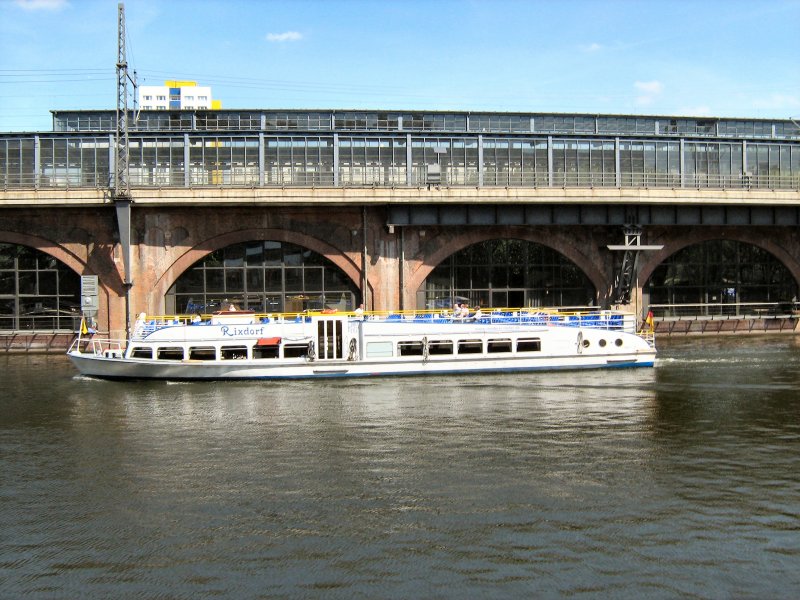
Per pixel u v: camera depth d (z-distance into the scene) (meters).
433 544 17.66
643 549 17.34
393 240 52.41
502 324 39.53
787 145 58.19
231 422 29.05
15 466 23.73
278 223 51.34
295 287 52.50
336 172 52.31
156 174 51.41
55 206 48.75
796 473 22.47
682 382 36.44
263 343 37.94
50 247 50.16
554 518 19.08
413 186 50.25
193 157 51.72
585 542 17.69
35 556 17.34
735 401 32.09
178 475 22.72
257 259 52.25
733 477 22.09
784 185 58.09
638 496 20.58
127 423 29.05
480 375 38.56
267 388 35.59
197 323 38.81
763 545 17.53
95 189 47.97
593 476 22.23
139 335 38.19
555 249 54.59
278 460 24.09
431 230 52.88
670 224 54.56
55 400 33.25
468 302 54.44
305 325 38.22
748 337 56.50
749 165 57.59
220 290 52.00
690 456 24.19
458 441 26.06
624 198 51.81
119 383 37.28
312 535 18.25
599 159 55.28
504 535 18.09
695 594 15.44
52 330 50.66
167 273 50.53
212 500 20.62
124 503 20.47
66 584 16.05
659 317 57.47
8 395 34.41
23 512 19.89
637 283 55.59
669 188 52.47
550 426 28.03
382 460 23.97
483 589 15.59
